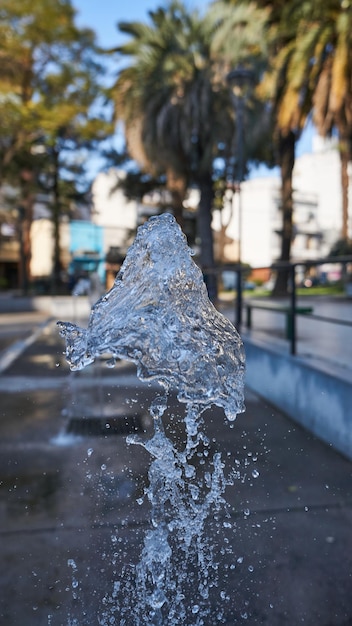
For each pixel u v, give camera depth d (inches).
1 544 79.8
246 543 79.5
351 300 530.9
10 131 653.3
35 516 88.5
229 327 73.4
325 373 126.8
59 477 104.1
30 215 822.5
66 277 869.8
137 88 571.2
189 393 66.6
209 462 109.7
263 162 784.3
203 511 88.5
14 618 63.7
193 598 66.8
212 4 553.6
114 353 66.0
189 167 590.9
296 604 65.7
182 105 548.1
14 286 1363.2
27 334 383.9
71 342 69.2
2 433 132.8
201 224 591.2
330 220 2058.3
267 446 121.3
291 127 603.5
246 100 510.3
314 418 132.4
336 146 736.3
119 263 513.0
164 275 72.3
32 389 184.1
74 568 73.5
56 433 131.7
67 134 784.3
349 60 500.7
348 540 80.5
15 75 675.4
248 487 98.3
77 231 1248.2
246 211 1836.9
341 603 65.9
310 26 531.2
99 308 72.5
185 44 539.8
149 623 62.2
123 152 867.4
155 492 83.4
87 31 660.7
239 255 454.0
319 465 110.0
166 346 67.4
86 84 695.7
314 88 562.6
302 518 87.4
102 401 160.9
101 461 111.8
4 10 594.6
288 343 191.9
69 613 64.3
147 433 127.8
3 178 776.3
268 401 170.2
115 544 79.4
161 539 80.0
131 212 1434.5
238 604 65.8
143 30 558.9
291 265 165.8
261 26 554.6
